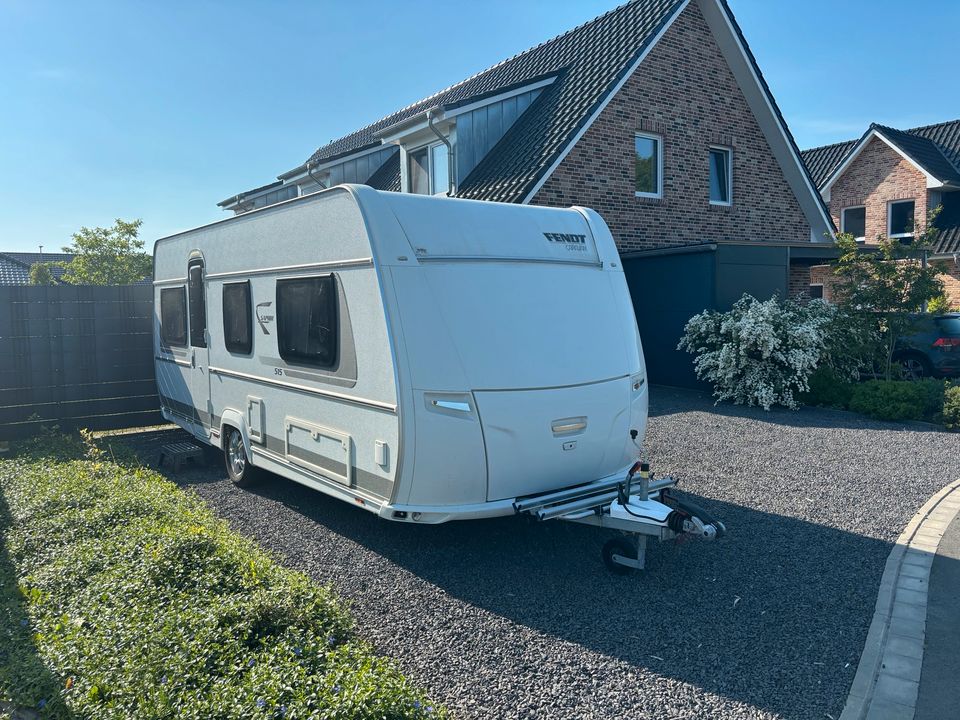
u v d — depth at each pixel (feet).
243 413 22.90
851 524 19.58
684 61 47.78
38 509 19.02
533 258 17.99
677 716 11.35
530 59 58.08
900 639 13.67
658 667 12.73
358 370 16.93
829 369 36.40
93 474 23.22
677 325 41.19
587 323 18.21
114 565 15.30
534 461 16.76
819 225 55.11
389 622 14.37
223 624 12.67
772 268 40.88
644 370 19.61
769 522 19.79
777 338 35.42
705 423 32.09
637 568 16.34
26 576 15.38
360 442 17.06
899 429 30.76
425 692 11.70
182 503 20.20
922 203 71.72
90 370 33.99
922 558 17.33
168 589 13.92
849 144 84.79
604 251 19.61
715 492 22.29
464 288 16.65
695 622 14.37
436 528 19.84
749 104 51.26
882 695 11.91
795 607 14.96
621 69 43.32
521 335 16.96
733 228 51.03
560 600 15.37
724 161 51.49
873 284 36.27
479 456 16.05
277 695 10.47
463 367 16.03
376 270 16.20
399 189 52.13
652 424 31.91
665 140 47.09
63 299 33.30
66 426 33.68
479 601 15.33
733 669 12.66
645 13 48.73
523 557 17.76
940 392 32.58
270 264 20.68
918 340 43.86
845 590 15.71
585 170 43.19
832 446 27.84
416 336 15.90
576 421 17.35
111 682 11.09
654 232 46.70
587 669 12.64
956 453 26.66
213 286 24.56
